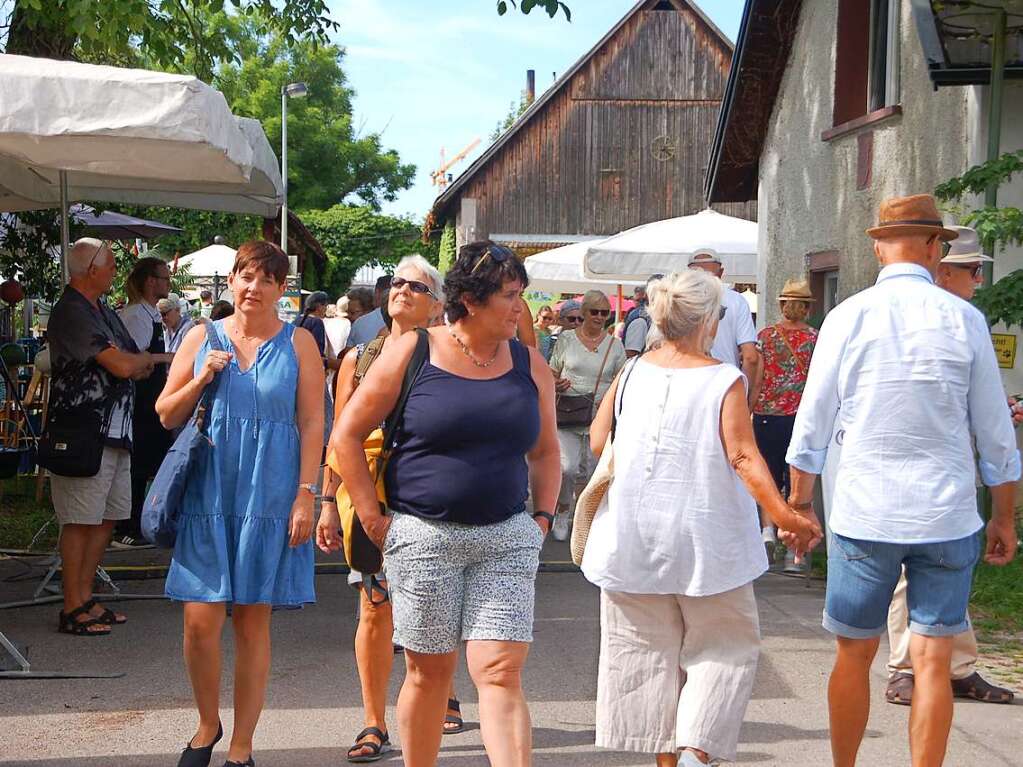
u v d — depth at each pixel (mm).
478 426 4293
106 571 9195
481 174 39500
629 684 4605
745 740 5598
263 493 5016
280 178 10453
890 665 6211
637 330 10828
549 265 17953
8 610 8094
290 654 7039
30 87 6141
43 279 14539
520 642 4312
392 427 4371
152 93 6219
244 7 14516
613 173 39438
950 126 11180
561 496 10828
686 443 4488
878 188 12977
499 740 4188
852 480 4633
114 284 19266
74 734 5641
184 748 5289
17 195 10961
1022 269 9000
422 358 4352
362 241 59906
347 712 5977
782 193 16453
